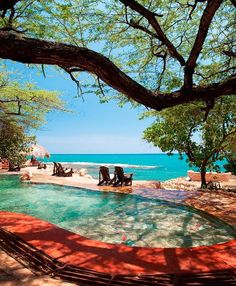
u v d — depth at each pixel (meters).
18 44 2.65
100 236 6.17
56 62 2.86
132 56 8.11
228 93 3.68
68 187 12.97
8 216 6.04
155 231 6.44
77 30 7.06
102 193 11.45
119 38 7.23
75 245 4.22
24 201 10.62
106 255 3.82
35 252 3.89
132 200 10.21
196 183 18.48
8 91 14.10
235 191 13.16
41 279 3.15
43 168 24.59
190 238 5.88
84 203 10.11
